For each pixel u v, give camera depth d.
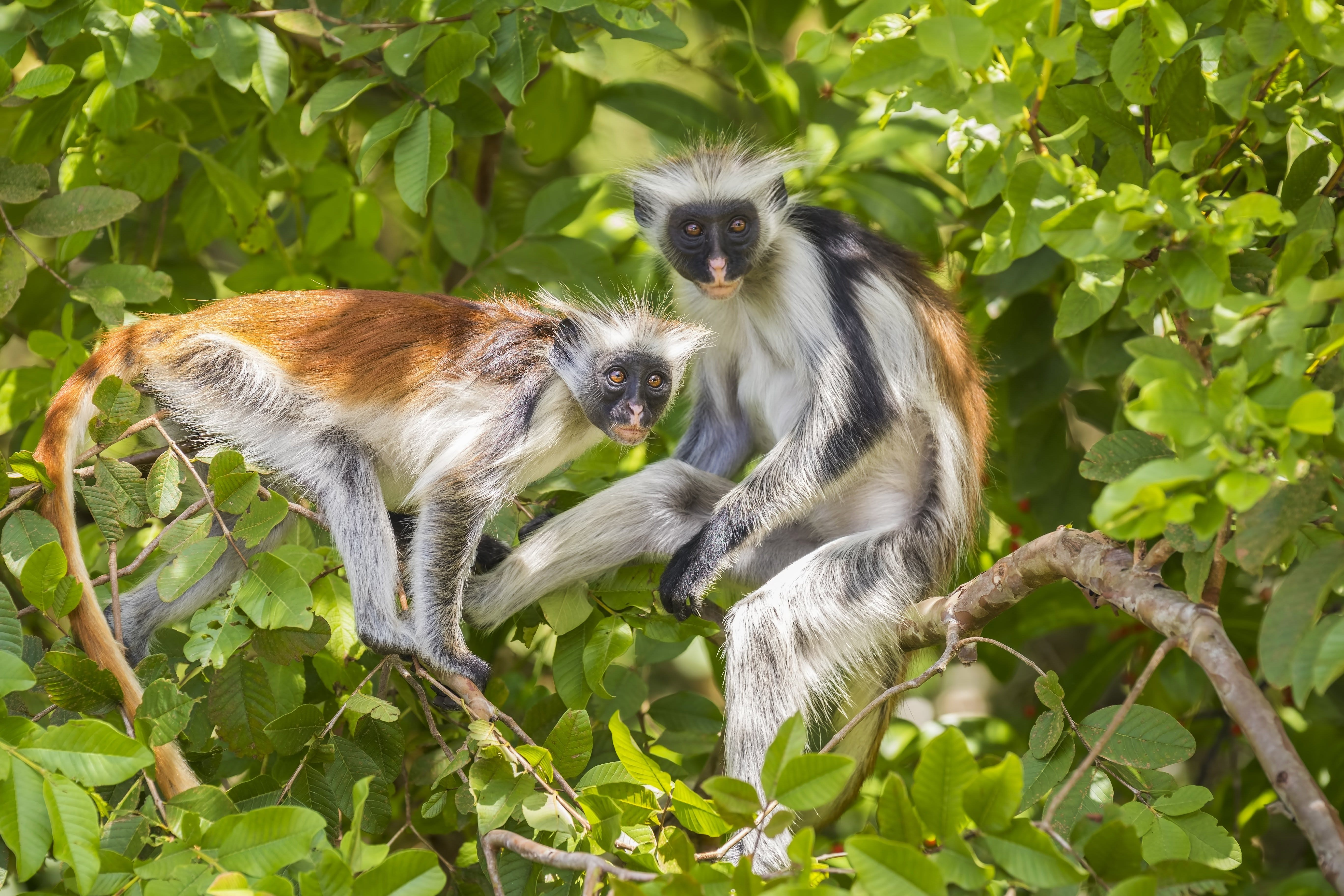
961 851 5.64
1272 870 13.02
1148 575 7.12
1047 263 11.37
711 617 10.84
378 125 9.83
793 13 15.17
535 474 10.49
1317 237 5.79
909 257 11.59
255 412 9.88
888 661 10.56
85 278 10.00
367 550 9.59
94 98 10.80
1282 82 7.49
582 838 7.20
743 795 6.09
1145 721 7.31
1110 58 7.16
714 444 12.41
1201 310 6.45
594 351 10.49
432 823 9.58
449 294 13.51
